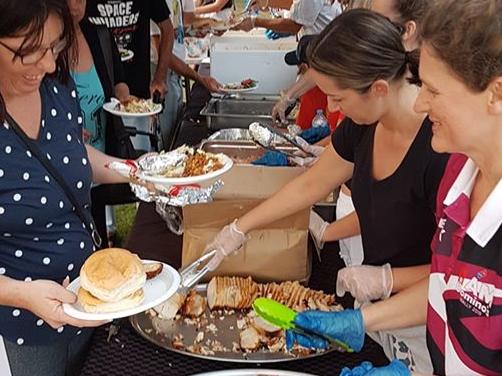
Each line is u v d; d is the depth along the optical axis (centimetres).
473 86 75
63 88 145
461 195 94
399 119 121
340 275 133
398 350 135
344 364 125
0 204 130
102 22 308
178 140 268
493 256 86
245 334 129
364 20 117
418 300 117
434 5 77
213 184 154
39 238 139
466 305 90
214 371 117
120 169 160
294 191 146
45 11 116
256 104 303
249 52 318
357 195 138
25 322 143
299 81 267
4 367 138
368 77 116
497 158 84
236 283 145
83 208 149
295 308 140
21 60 119
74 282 125
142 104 251
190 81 403
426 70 79
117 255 119
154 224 186
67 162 140
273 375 112
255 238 148
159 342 129
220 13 486
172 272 125
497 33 71
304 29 337
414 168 121
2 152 128
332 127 242
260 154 224
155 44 371
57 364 154
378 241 135
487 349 89
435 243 99
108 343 130
